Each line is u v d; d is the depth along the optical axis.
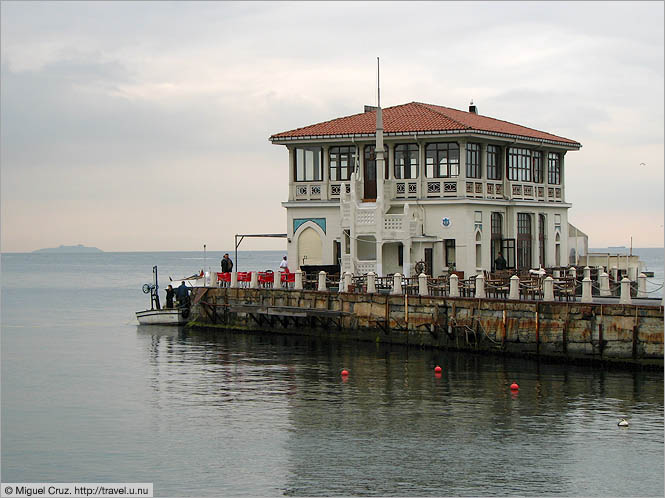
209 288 60.69
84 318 76.00
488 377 42.28
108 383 43.72
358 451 31.97
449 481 29.17
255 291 57.88
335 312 52.66
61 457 32.25
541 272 49.72
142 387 42.50
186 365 47.69
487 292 49.06
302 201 62.62
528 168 66.12
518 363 44.84
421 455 31.45
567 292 46.03
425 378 42.47
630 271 68.56
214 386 42.12
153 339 58.19
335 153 62.34
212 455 31.98
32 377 45.62
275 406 38.06
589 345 43.28
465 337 47.47
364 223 57.56
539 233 67.06
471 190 59.34
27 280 161.25
